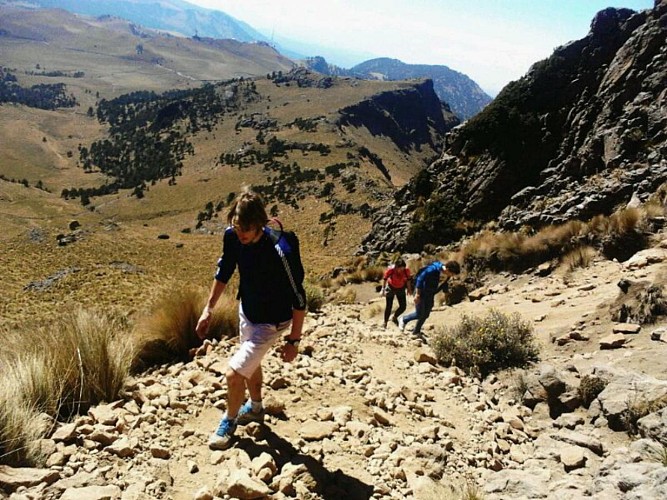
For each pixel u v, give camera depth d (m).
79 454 3.82
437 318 13.30
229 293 8.69
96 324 5.44
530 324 9.36
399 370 7.59
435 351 8.43
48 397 4.49
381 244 35.94
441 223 31.14
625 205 17.95
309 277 39.06
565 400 6.12
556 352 8.18
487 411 6.26
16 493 3.28
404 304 12.36
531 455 5.20
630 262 12.27
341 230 94.19
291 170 197.50
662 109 22.81
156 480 3.70
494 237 19.12
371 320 14.09
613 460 4.22
